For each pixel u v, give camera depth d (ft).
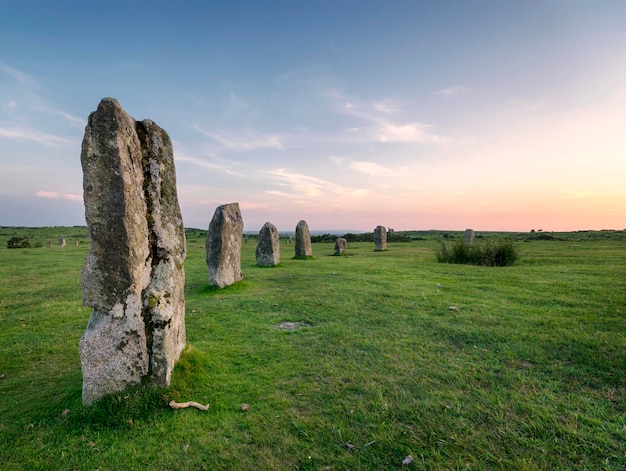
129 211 16.43
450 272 55.93
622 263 61.21
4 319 34.30
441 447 13.52
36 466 13.30
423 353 22.67
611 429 14.06
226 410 16.62
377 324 29.09
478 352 22.58
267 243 69.62
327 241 172.35
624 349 21.34
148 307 17.31
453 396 17.10
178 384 18.11
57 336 29.27
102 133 16.03
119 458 13.62
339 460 13.11
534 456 12.87
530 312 30.53
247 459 13.38
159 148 19.39
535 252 86.58
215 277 46.19
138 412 15.93
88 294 16.58
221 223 46.55
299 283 48.96
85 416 15.83
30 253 107.86
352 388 18.31
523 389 17.52
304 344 25.11
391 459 13.11
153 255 18.34
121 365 16.74
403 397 17.15
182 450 13.97
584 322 27.12
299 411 16.43
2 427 15.90
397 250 110.73
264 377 20.01
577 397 16.57
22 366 23.53
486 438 13.94
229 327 29.63
